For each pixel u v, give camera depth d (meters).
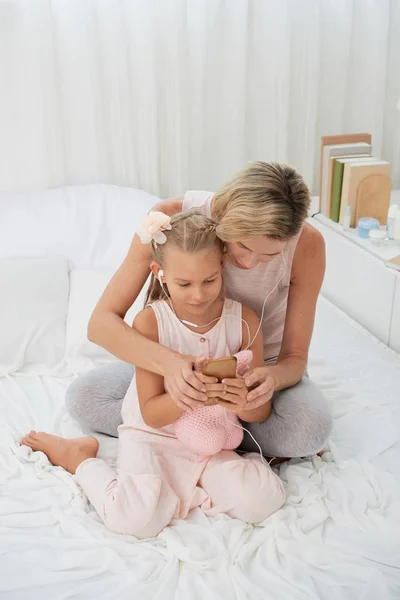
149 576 1.07
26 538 1.14
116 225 2.09
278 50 2.40
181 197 1.35
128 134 2.36
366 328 2.06
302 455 1.33
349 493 1.25
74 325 1.71
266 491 1.21
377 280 1.96
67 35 2.21
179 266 1.19
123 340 1.28
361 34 2.52
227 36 2.35
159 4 2.25
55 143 2.32
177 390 1.17
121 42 2.23
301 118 2.55
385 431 1.45
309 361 1.71
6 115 2.26
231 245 1.20
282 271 1.33
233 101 2.43
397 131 2.68
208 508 1.25
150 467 1.25
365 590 1.04
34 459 1.33
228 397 1.17
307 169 2.61
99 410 1.43
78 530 1.16
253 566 1.11
